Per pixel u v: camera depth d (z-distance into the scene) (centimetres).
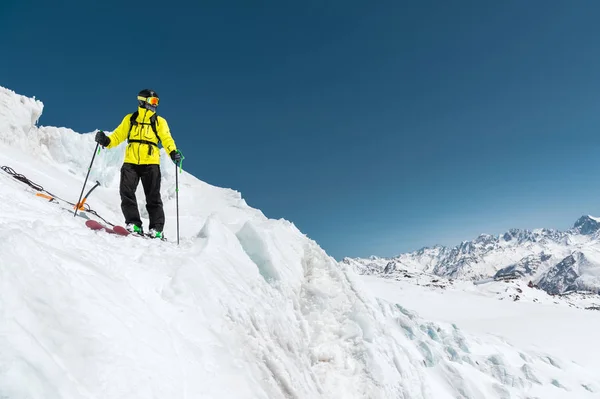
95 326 238
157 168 604
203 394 266
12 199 461
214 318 357
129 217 576
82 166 1426
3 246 232
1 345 176
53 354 201
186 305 344
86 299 253
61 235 335
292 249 721
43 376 180
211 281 399
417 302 4062
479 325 2912
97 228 455
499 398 989
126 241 430
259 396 310
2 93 1198
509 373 1212
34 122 1327
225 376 300
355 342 584
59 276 252
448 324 1428
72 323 227
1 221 330
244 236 638
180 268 381
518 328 2739
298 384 394
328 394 477
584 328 2708
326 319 612
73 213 595
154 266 373
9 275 216
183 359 279
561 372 1442
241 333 371
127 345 244
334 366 536
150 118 599
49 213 454
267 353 377
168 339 283
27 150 1199
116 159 1496
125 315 270
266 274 592
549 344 2166
